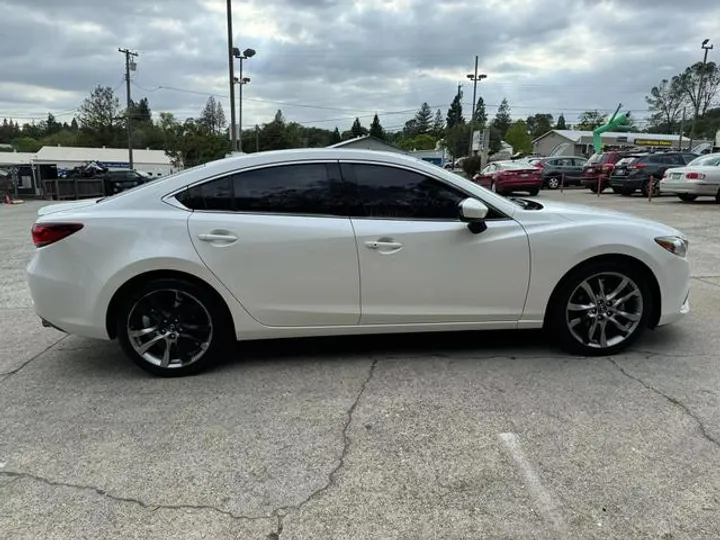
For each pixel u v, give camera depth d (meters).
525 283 3.68
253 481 2.46
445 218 3.63
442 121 108.69
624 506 2.25
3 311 5.33
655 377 3.47
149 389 3.43
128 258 3.39
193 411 3.12
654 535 2.08
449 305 3.67
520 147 71.00
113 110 94.81
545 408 3.08
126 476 2.50
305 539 2.09
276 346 4.16
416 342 4.20
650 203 14.99
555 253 3.66
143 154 79.88
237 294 3.51
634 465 2.52
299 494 2.36
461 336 4.33
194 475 2.50
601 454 2.62
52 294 3.44
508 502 2.29
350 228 3.53
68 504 2.31
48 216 3.52
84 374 3.70
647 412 3.02
